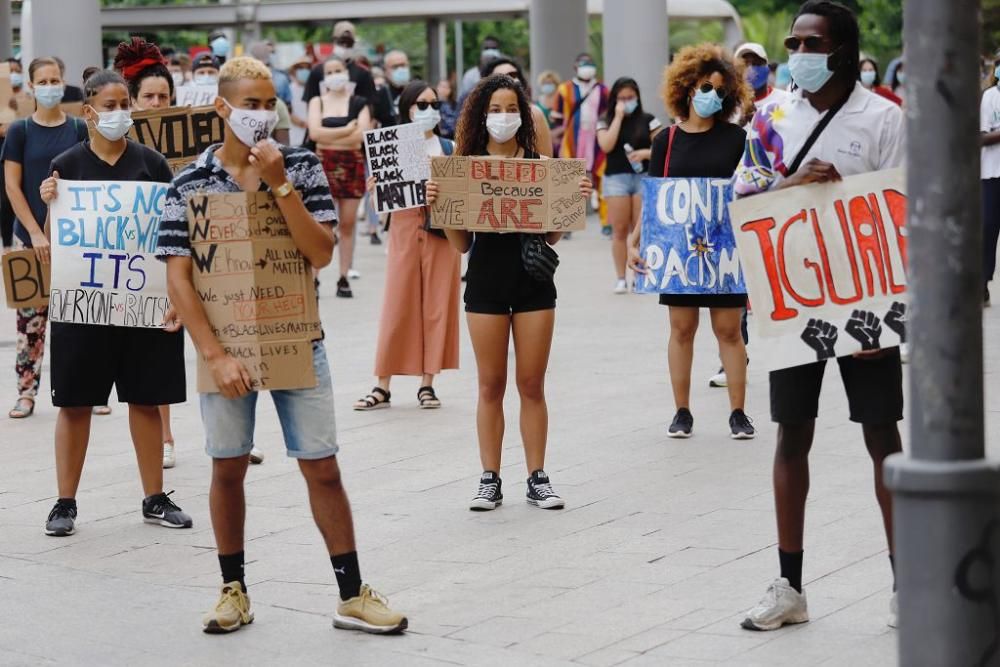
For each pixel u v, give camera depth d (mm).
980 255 10555
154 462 20828
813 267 15156
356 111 43250
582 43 76688
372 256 54688
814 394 15461
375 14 83500
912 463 10656
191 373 32750
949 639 10641
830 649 14883
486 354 21047
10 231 38969
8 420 28312
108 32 87188
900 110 15312
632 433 25734
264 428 27094
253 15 83938
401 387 30719
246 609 16375
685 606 16438
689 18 86938
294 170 15766
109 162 20406
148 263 20031
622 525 19953
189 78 53688
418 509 21188
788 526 15602
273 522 20734
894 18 131000
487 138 21141
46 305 22859
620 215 43062
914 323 10641
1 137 39438
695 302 24922
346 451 25016
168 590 17797
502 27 130750
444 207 20812
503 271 20859
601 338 36125
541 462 21359
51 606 17266
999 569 10719
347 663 15109
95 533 20484
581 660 14859
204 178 15641
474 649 15336
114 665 15289
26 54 68062
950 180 10414
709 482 22141
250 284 15453
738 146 24859
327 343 36094
